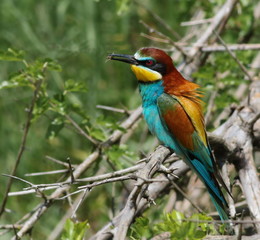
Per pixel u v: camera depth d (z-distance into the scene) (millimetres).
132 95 14898
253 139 9609
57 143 14086
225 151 9305
